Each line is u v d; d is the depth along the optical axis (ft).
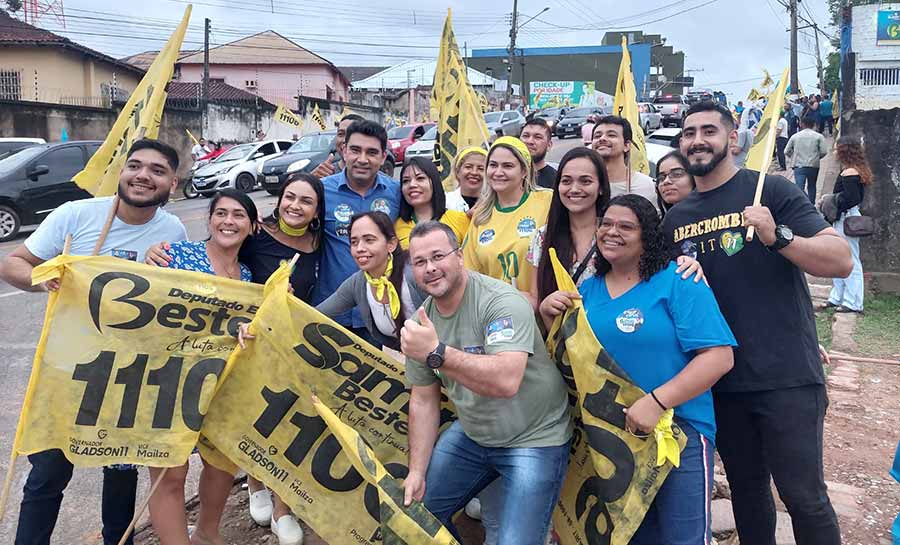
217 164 68.23
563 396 10.47
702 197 10.87
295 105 140.15
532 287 12.25
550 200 12.53
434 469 10.66
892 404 19.42
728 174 10.68
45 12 107.96
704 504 9.78
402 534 9.60
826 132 74.18
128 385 10.64
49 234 11.35
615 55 214.69
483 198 13.26
